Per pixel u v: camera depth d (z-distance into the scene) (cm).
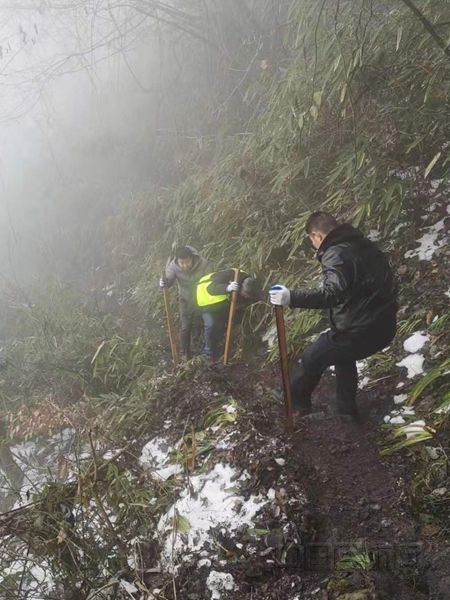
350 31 605
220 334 553
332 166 619
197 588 318
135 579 334
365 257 364
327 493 353
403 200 555
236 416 412
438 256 504
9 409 582
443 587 286
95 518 379
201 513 350
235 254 649
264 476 355
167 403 472
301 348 513
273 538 322
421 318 468
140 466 416
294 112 619
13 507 468
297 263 591
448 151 557
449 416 376
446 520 320
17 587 360
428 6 545
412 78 566
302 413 418
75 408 517
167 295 567
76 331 677
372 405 425
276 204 628
